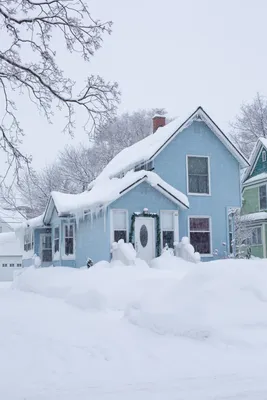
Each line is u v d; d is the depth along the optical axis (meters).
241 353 7.43
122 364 7.00
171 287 9.94
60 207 23.05
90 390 5.80
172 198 21.89
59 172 45.09
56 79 14.93
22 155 15.34
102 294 11.86
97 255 21.77
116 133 45.69
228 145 24.12
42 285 16.52
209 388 5.83
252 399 5.43
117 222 21.25
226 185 24.09
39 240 28.41
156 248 21.52
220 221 23.70
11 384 6.09
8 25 14.24
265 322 8.24
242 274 9.31
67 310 11.83
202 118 23.88
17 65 14.47
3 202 45.38
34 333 8.78
